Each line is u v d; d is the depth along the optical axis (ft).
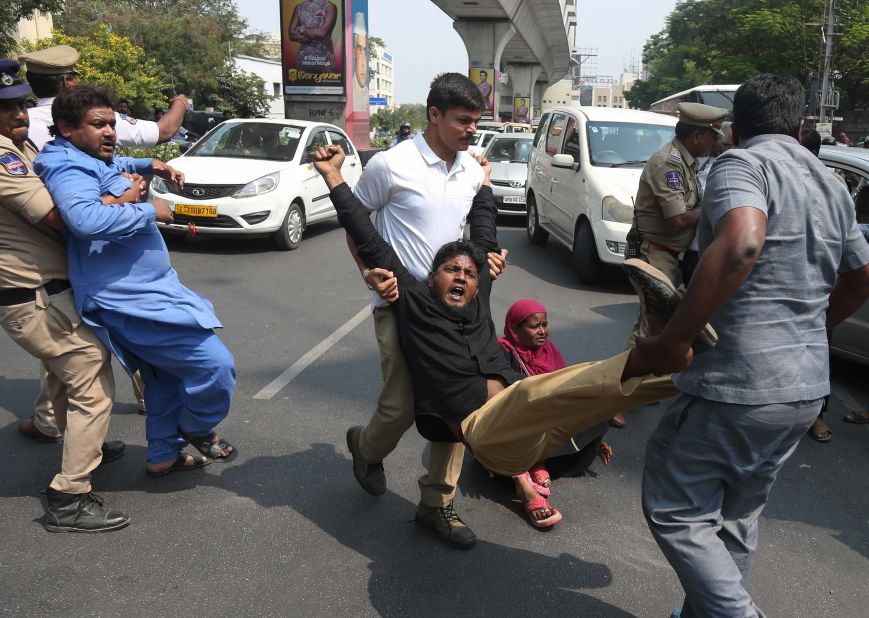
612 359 6.68
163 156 49.21
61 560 9.46
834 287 7.52
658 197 14.10
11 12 55.52
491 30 154.10
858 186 16.35
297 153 32.71
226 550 9.80
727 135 17.16
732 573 6.82
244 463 12.32
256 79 145.28
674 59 187.32
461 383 8.47
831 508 11.57
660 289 6.14
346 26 69.77
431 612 8.69
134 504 10.92
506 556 9.91
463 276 8.62
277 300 23.02
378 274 8.66
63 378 10.18
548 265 30.04
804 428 6.86
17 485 11.38
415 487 11.70
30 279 9.71
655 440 7.31
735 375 6.61
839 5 102.47
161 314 10.25
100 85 10.25
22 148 10.69
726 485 7.23
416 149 9.12
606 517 11.07
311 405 14.80
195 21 137.28
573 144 28.58
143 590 8.91
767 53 111.45
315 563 9.57
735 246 6.03
